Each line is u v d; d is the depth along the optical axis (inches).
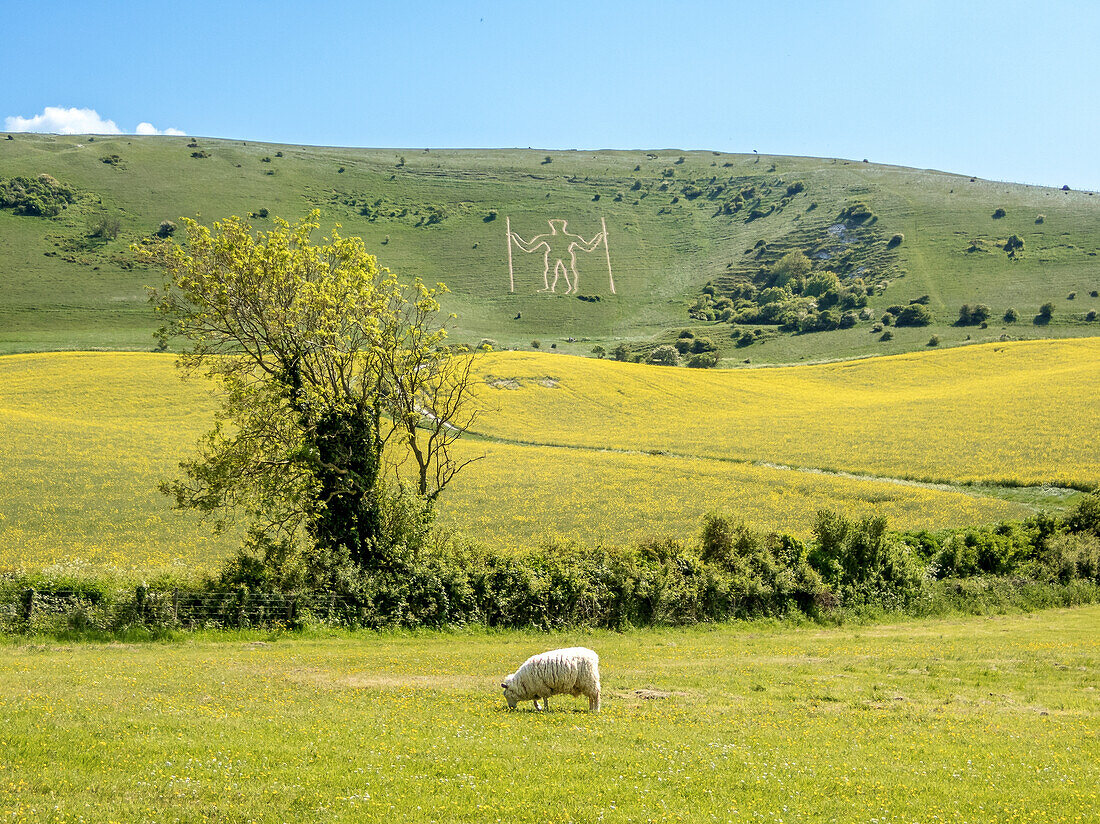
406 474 2294.5
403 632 1069.1
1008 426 2682.1
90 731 451.8
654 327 6953.7
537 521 1904.5
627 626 1144.2
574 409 3272.6
